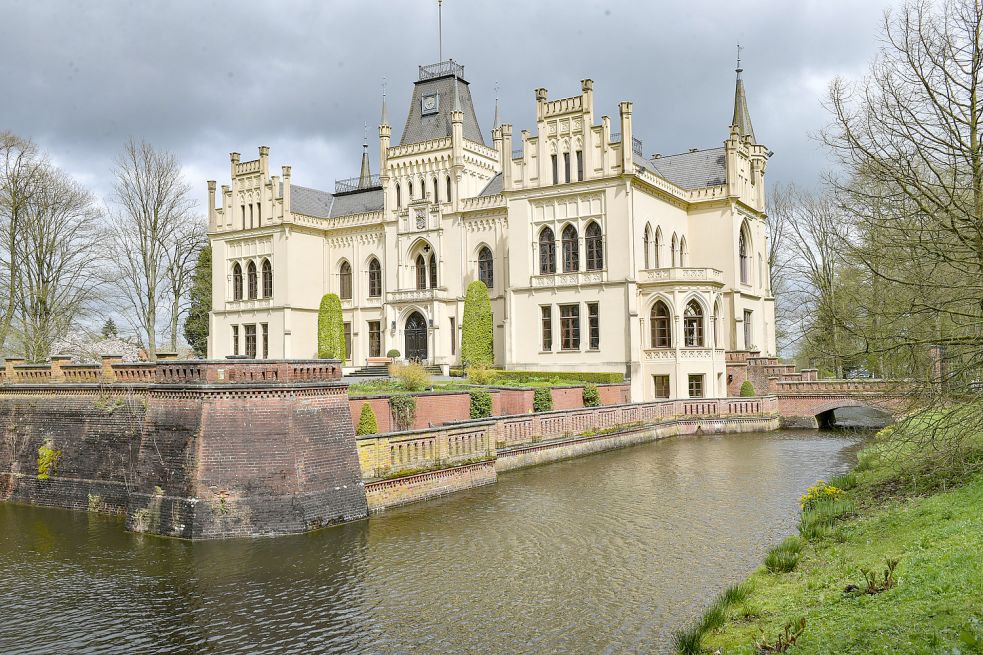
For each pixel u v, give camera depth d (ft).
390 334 231.71
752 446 156.35
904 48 69.05
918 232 69.31
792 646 43.60
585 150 201.16
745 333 233.76
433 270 234.38
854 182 97.81
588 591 65.16
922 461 82.48
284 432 85.30
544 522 89.76
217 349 260.62
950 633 39.96
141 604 64.18
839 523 74.23
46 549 80.69
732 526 86.48
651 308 195.83
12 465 109.81
